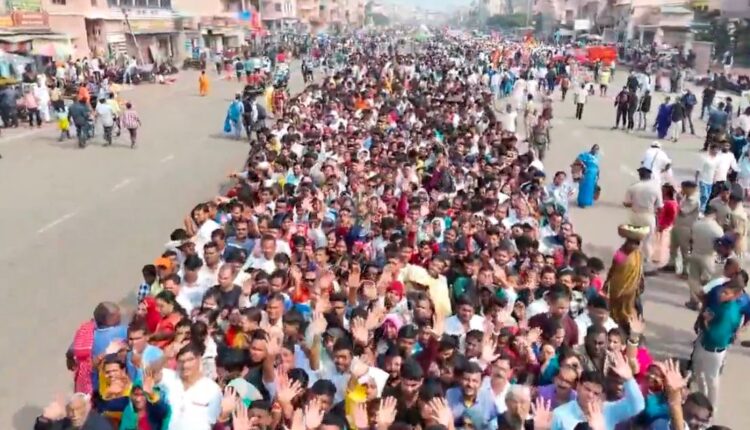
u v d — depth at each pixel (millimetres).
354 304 7457
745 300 7027
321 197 11148
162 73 43812
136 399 5285
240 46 63656
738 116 23062
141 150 22000
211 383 5438
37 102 26344
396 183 12531
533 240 8781
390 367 5848
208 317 6695
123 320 9727
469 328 6770
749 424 7305
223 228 9203
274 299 6414
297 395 5480
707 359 7152
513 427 5148
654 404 5262
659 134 24328
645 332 9406
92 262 12086
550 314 6684
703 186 13844
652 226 11477
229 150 22297
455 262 7961
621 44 63781
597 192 15734
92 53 41500
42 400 7742
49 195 16391
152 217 14805
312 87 28344
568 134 25234
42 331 9422
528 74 36531
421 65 45031
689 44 49531
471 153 15336
